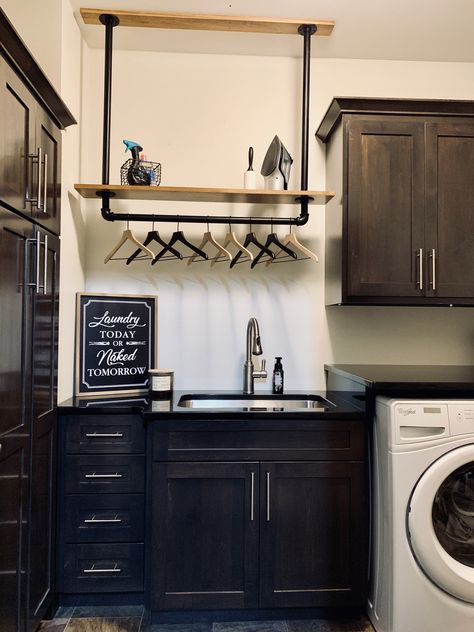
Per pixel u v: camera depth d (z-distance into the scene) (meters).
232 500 1.91
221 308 2.54
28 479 1.63
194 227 2.54
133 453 2.02
